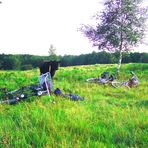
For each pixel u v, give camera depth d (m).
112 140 9.26
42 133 9.29
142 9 39.81
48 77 16.05
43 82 15.88
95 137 9.44
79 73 38.09
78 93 20.42
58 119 10.60
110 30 39.91
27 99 14.75
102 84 26.48
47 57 90.38
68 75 34.97
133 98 20.58
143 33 39.78
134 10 39.34
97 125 10.64
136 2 39.34
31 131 9.39
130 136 9.48
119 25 39.81
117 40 39.62
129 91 23.03
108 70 45.19
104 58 87.50
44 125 9.86
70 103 13.97
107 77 28.67
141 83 29.38
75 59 95.19
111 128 10.37
